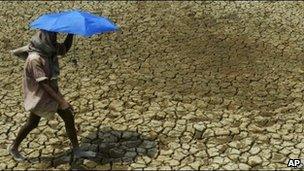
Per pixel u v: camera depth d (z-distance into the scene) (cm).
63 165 571
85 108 688
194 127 646
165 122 657
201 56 835
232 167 571
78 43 871
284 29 923
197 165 574
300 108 692
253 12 993
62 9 1005
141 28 933
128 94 724
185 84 752
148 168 568
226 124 654
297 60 820
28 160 579
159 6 1025
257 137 628
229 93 729
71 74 775
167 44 875
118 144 611
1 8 1005
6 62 809
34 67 509
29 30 918
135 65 805
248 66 803
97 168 566
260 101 709
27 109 527
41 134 629
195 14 988
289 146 611
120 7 1018
